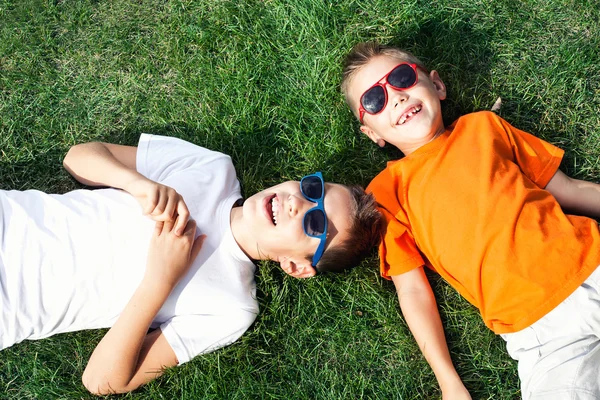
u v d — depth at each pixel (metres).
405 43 3.13
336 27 3.14
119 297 2.54
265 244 2.64
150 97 3.10
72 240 2.53
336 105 3.09
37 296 2.47
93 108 3.08
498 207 2.58
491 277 2.55
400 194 2.79
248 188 2.99
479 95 3.06
